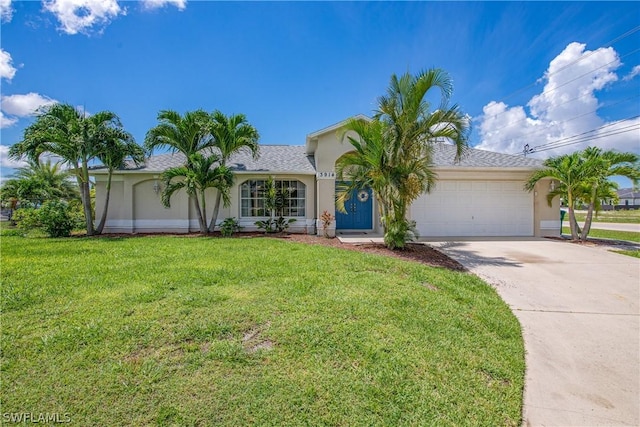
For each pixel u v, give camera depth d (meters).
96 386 2.75
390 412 2.59
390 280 6.00
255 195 14.96
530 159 15.05
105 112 13.17
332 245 10.65
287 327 3.85
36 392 2.67
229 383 2.84
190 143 13.57
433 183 10.24
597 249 10.48
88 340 3.46
